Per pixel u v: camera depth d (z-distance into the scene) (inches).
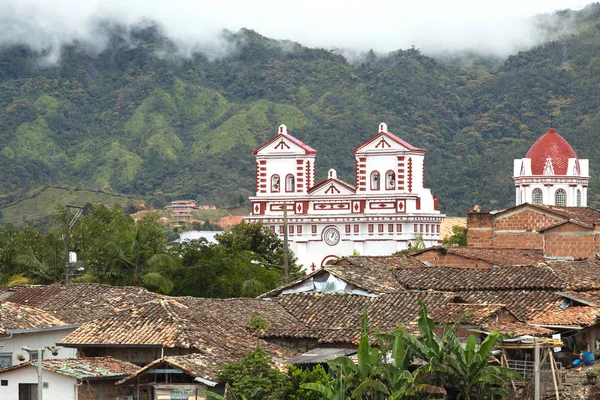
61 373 2126.0
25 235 4448.8
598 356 2623.0
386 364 1957.4
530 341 2239.2
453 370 1967.3
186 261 3700.8
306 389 1993.1
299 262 5713.6
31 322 2559.1
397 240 5570.9
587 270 2970.0
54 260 4180.6
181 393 2064.5
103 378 2130.9
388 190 5654.5
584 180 5861.2
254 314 2559.1
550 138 5905.5
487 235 3998.5
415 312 2471.7
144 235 3885.3
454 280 2874.0
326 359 2188.7
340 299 2625.5
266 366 2054.6
